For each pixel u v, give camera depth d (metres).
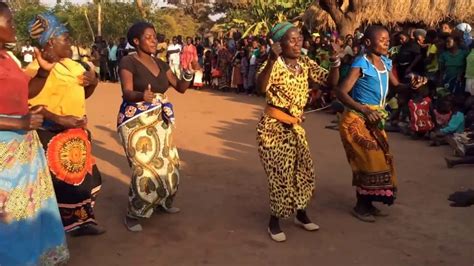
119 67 4.46
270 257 4.03
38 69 4.00
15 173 3.23
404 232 4.53
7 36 3.24
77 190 4.14
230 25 23.89
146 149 4.46
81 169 4.15
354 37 11.70
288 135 4.30
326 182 5.99
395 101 9.51
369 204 4.88
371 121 4.52
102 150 7.64
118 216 4.91
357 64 4.60
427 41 10.20
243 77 15.84
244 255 4.06
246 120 10.44
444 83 9.41
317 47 12.49
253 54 15.23
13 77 3.22
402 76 9.98
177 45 17.62
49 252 3.51
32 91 3.97
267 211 5.06
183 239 4.38
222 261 3.96
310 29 15.89
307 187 4.43
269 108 4.33
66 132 4.06
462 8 12.59
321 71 4.46
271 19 20.94
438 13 12.86
